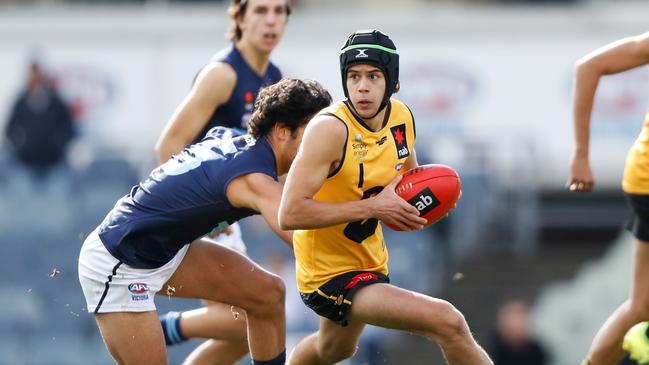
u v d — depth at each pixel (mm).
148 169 54844
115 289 23469
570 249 57312
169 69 61062
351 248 22562
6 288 52281
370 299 21922
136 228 23172
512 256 55438
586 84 24141
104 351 50406
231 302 24422
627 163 24188
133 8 63312
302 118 22547
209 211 23000
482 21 60094
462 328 21594
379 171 21906
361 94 21188
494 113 59844
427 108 59906
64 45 61188
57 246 53188
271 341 24797
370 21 60562
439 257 53375
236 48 27000
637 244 24109
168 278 23969
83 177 54594
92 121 60938
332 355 24391
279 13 26766
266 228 51469
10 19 61250
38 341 50969
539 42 59812
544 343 50281
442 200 22000
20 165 54500
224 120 27047
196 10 63344
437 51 59938
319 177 21297
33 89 54406
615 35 60219
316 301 22828
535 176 57312
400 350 49375
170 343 27312
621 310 24359
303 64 60406
